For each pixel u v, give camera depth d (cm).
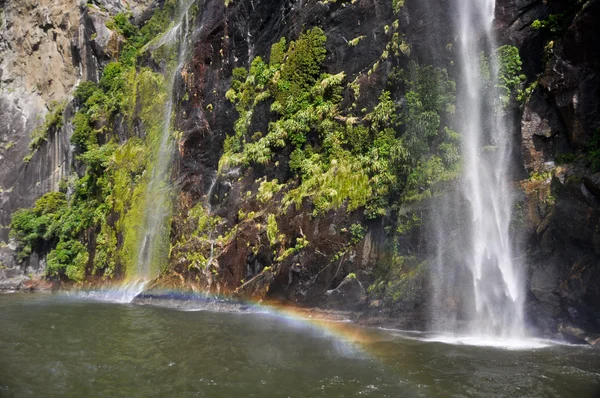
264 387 1173
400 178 1955
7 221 4591
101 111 3981
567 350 1429
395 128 2042
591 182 1503
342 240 2044
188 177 2939
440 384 1145
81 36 4606
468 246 1744
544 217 1620
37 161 4612
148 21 4388
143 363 1405
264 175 2481
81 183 3891
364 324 1884
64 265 3662
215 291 2472
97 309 2509
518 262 1652
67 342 1689
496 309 1670
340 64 2327
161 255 2944
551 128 1684
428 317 1770
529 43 1798
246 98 2730
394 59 2091
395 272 1870
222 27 3002
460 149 1847
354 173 2091
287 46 2594
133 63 3969
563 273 1563
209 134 2903
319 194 2155
